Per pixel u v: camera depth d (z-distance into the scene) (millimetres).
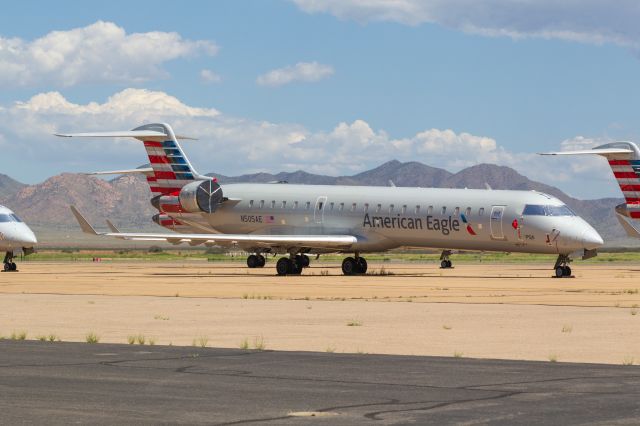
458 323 41156
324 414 19781
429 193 91812
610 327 39344
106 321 42500
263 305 51969
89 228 91062
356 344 33312
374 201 94312
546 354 30500
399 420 19156
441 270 109562
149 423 18750
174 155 105688
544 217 85000
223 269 111750
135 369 26328
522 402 21219
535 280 81250
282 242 92062
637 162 97188
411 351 31281
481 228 87500
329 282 77938
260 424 18734
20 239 102812
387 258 194000
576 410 20219
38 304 52688
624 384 23766
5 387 23109
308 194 99125
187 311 47906
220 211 103438
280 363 27688
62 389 22828
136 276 90688
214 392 22531
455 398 21766
